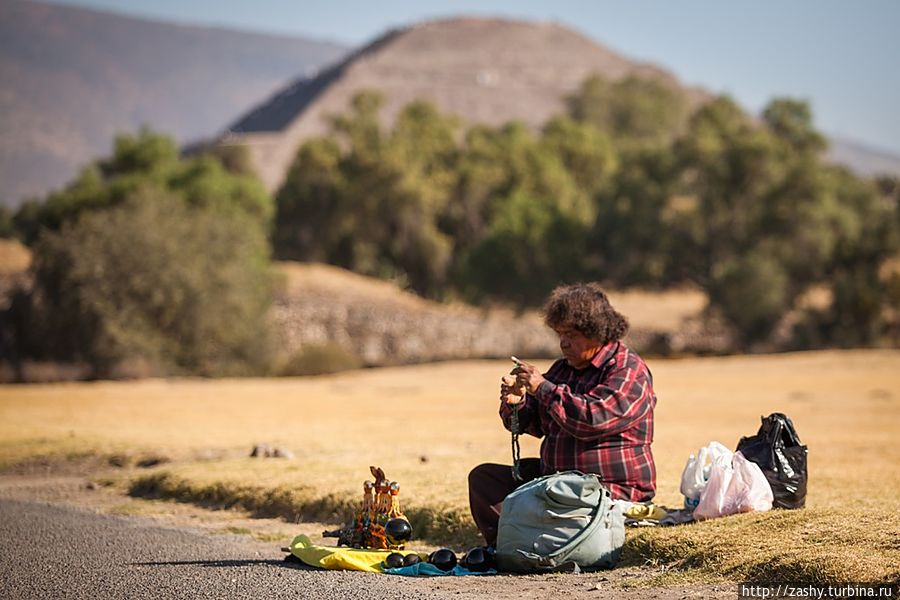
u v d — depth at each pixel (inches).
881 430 2015.3
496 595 664.4
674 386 3565.5
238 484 1135.6
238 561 805.9
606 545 725.9
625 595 651.5
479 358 7632.9
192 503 1141.7
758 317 7263.8
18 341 5068.9
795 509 778.2
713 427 2091.5
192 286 4987.7
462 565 745.6
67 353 4987.7
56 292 4970.5
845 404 2783.0
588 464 754.8
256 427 2025.1
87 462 1507.1
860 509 794.2
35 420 2185.0
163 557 828.6
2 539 921.5
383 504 804.0
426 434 1824.6
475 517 780.0
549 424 762.2
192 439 1700.3
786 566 654.5
